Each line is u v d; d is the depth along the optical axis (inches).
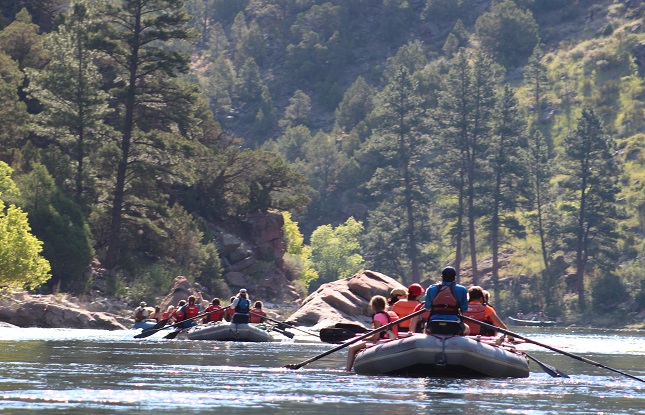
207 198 6378.0
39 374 1043.3
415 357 1066.1
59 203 4441.4
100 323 3031.5
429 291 1114.7
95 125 5073.8
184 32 5418.3
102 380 981.8
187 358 1419.8
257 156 6397.6
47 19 7244.1
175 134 5767.7
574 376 1254.3
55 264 4308.6
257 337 2214.6
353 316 2989.7
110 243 5002.5
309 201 6555.1
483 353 1072.8
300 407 773.3
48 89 5088.6
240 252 6092.5
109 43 5191.9
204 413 722.8
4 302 3100.4
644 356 2119.8
